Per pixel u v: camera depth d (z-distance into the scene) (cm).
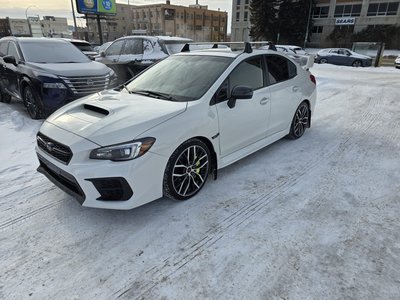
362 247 228
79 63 614
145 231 249
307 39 4325
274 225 256
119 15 8462
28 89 547
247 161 387
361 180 335
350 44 4131
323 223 258
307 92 466
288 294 188
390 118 600
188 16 8525
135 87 350
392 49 3859
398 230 248
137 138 238
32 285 196
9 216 270
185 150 273
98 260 218
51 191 315
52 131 265
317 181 333
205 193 307
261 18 4306
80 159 236
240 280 199
